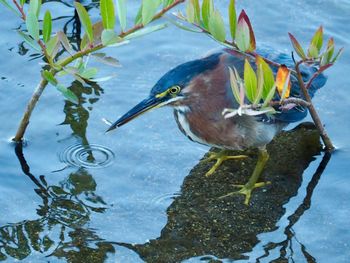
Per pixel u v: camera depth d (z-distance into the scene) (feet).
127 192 37.65
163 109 43.24
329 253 34.24
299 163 39.93
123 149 40.24
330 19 49.37
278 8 50.29
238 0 50.72
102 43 34.60
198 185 38.37
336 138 41.27
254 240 35.06
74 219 36.01
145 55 46.42
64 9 49.57
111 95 43.57
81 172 38.70
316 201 37.37
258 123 37.68
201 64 37.78
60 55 45.91
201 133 39.11
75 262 33.71
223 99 37.83
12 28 47.70
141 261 33.81
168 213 36.52
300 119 40.34
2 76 44.14
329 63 35.99
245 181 38.88
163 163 39.58
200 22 35.35
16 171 38.60
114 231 35.40
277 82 34.19
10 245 34.53
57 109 42.47
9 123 41.16
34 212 36.32
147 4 33.60
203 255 34.14
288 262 33.76
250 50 34.94
